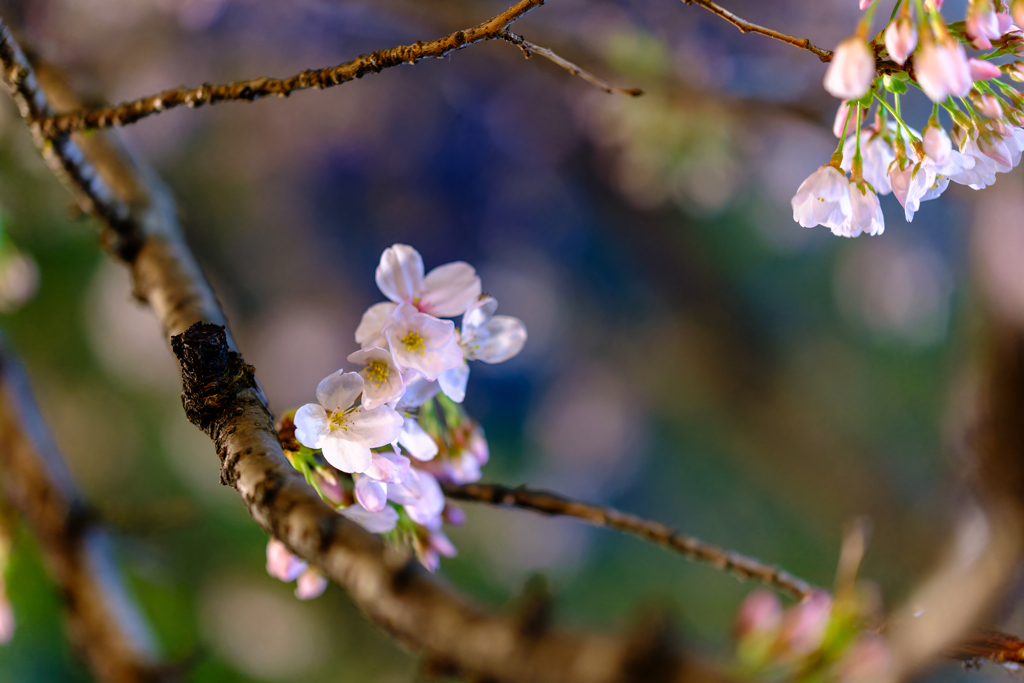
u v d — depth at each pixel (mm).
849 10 3828
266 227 6621
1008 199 1513
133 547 1592
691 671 1089
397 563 1155
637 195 5477
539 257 7195
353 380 1239
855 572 1257
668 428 6746
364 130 6621
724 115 2656
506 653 1129
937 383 5613
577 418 7035
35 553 3125
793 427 6117
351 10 2637
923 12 1210
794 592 1311
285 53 4496
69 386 4609
